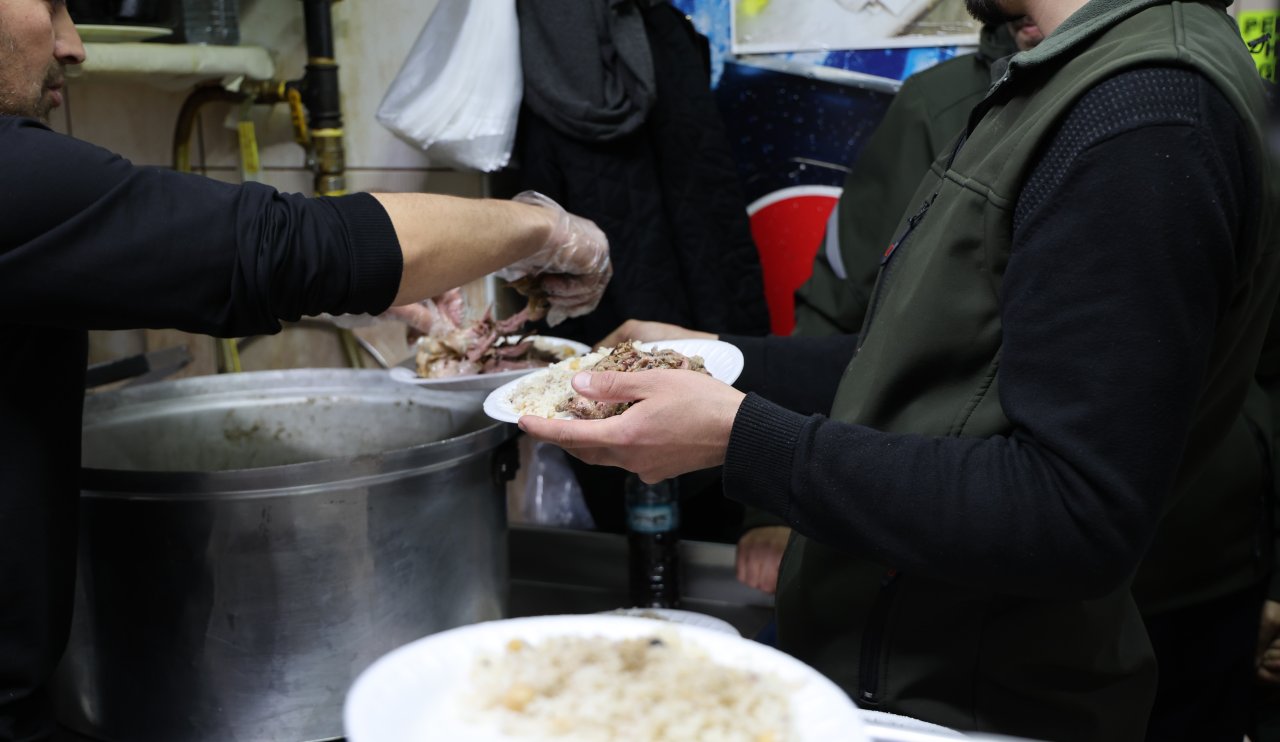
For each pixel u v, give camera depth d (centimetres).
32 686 88
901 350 80
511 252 100
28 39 83
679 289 163
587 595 157
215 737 100
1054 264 67
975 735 82
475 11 152
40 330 86
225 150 176
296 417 135
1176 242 63
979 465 71
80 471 93
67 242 76
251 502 95
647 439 80
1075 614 80
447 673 55
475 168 160
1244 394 83
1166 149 64
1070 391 66
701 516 179
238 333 85
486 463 112
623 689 53
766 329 170
